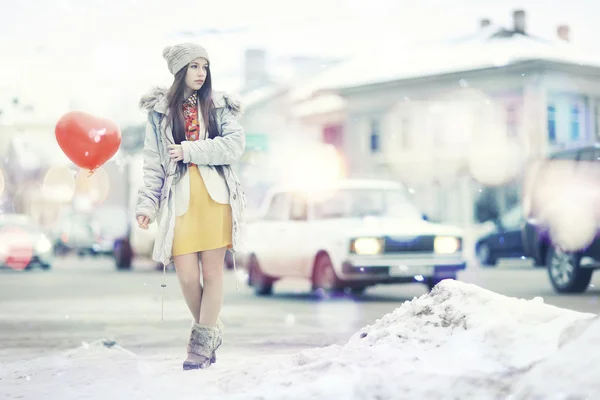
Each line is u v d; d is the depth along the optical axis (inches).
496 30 1959.9
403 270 594.9
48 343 367.9
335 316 477.7
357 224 606.9
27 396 211.3
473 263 1148.5
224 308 539.5
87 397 207.0
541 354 176.9
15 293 697.0
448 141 1923.0
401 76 1973.4
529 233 620.7
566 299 546.0
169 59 260.2
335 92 2128.4
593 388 145.8
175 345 350.3
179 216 254.5
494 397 165.8
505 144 1835.6
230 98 265.0
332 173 2087.8
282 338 370.9
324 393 171.5
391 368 180.9
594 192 579.2
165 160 259.0
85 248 1722.4
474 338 189.6
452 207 1919.3
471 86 1882.4
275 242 652.1
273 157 2092.8
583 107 1862.7
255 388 191.2
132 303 588.4
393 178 2030.0
